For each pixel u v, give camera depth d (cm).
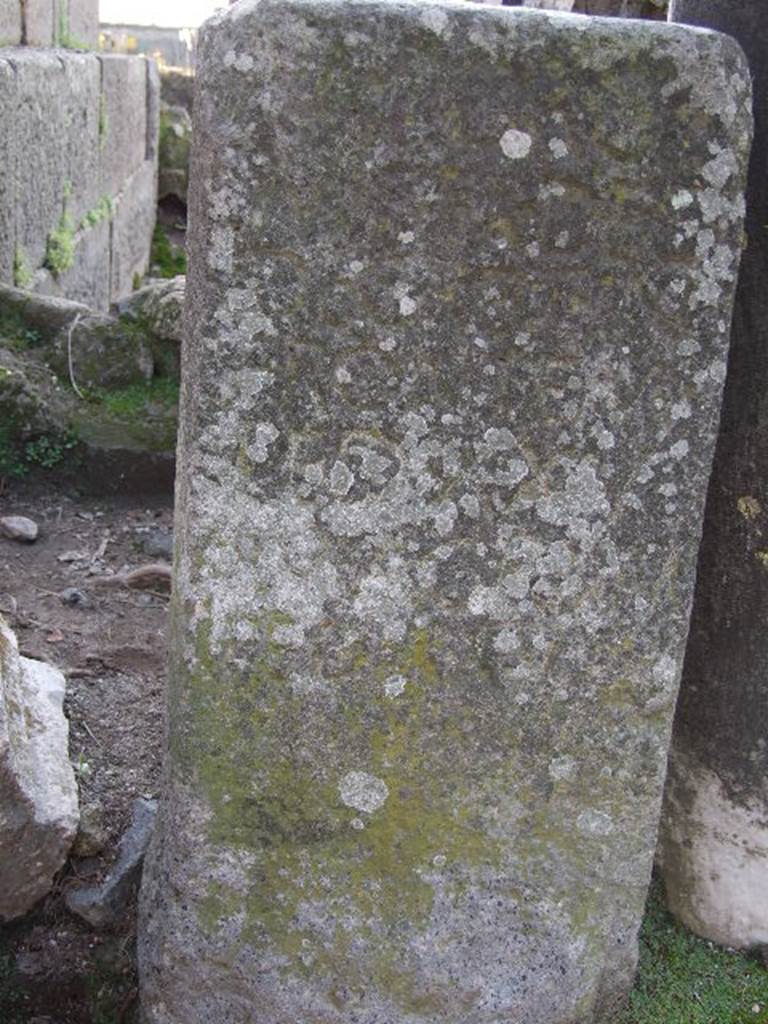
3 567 341
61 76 568
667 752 200
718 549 210
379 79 160
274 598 179
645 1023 209
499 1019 198
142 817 232
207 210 164
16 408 384
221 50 160
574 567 181
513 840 192
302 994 194
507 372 172
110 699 272
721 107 166
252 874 190
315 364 170
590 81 163
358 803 188
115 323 411
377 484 175
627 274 170
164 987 196
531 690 186
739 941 223
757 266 195
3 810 200
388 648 182
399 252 167
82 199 637
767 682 209
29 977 214
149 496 394
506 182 165
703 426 178
